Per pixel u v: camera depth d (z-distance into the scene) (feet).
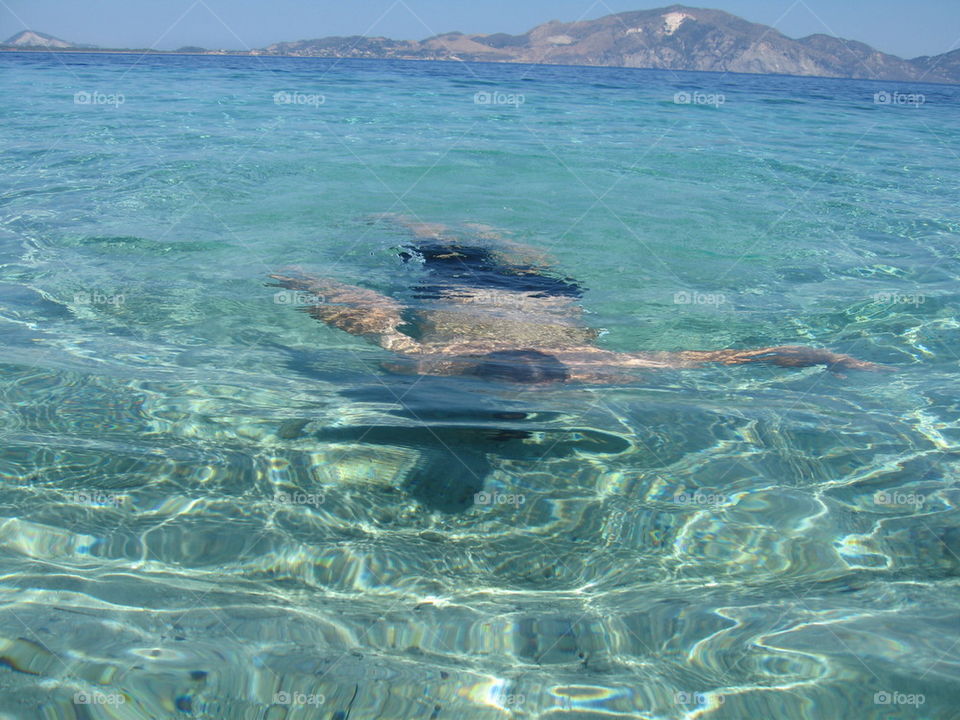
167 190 23.18
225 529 7.22
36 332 12.26
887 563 6.98
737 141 38.40
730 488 8.30
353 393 10.61
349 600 6.35
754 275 17.30
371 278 16.10
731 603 6.44
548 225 20.97
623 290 16.06
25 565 6.49
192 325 13.11
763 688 5.40
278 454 8.70
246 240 18.57
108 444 8.68
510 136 37.22
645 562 7.04
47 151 28.68
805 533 7.48
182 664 5.46
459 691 5.33
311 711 5.08
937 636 5.96
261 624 5.97
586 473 8.58
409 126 39.73
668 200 24.39
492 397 10.68
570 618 6.23
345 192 23.95
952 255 19.04
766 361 12.44
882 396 11.01
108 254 16.98
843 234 20.95
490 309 14.57
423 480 8.30
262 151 30.35
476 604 6.38
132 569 6.55
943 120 56.59
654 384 11.39
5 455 8.25
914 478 8.54
